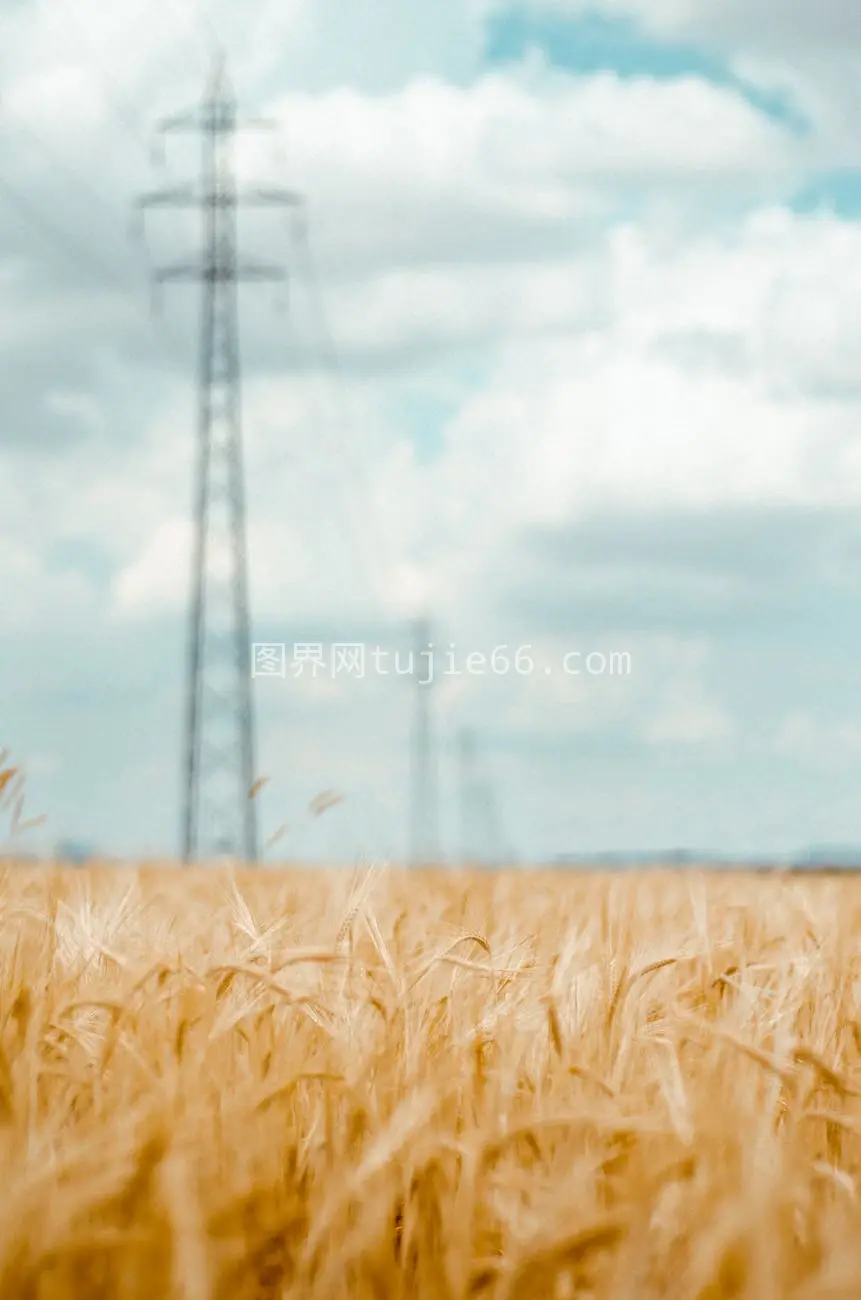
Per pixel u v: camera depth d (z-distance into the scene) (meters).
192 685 34.72
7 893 6.10
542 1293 3.28
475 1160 3.53
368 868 5.58
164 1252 3.04
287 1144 3.94
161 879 9.05
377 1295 3.38
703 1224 3.34
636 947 5.73
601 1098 4.14
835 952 6.24
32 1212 3.02
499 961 5.31
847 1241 3.25
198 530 35.38
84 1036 4.41
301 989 4.80
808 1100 4.57
